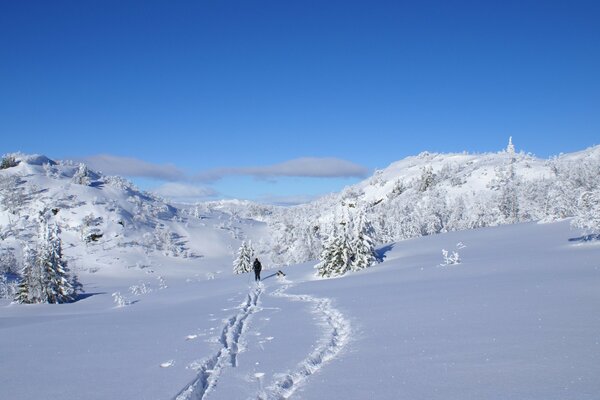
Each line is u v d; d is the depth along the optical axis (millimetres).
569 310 8875
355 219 31406
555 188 47281
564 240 28328
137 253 158750
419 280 19203
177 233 193750
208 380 6930
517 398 4672
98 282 122000
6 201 159875
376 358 7086
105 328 13164
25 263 40031
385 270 27469
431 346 7367
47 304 35531
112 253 153000
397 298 14180
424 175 155000
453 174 162125
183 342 10016
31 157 199125
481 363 6055
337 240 30984
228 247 195375
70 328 13703
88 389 6520
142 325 13391
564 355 5973
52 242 40875
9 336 12672
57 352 9641
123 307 24859
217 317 14266
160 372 7320
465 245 35188
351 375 6309
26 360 8875
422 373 5941
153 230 183625
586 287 11469
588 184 62500
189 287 34469
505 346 6770
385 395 5266
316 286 24031
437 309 11000
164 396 6000
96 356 8938
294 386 6289
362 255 30859
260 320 13297
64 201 173625
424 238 47438
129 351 9297
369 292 17141
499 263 21125
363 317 11359
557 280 13320
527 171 139625
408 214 109938
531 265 18750
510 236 37656
